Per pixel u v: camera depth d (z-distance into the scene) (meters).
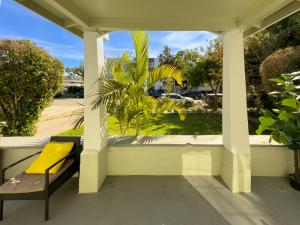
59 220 2.63
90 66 3.40
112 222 2.58
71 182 3.70
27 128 5.21
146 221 2.59
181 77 4.16
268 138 4.21
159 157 3.93
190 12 2.97
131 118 4.20
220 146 3.87
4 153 3.83
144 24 3.26
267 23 3.09
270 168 3.81
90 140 3.43
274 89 5.56
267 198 3.10
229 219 2.61
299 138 3.20
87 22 3.12
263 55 8.45
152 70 4.16
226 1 2.61
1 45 4.66
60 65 5.43
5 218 2.68
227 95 3.53
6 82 4.75
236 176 3.29
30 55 4.84
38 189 2.61
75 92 28.28
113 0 2.58
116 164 3.94
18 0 2.45
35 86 4.98
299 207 2.86
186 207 2.89
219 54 11.02
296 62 5.13
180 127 6.98
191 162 3.92
